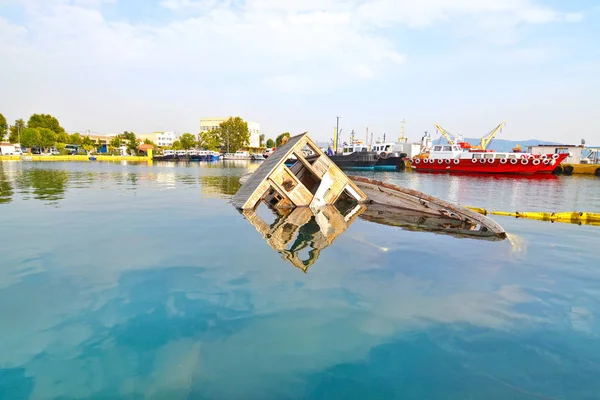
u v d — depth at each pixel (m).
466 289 4.65
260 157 90.69
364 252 6.27
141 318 3.68
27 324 3.53
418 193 10.73
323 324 3.62
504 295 4.49
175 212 10.35
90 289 4.40
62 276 4.84
